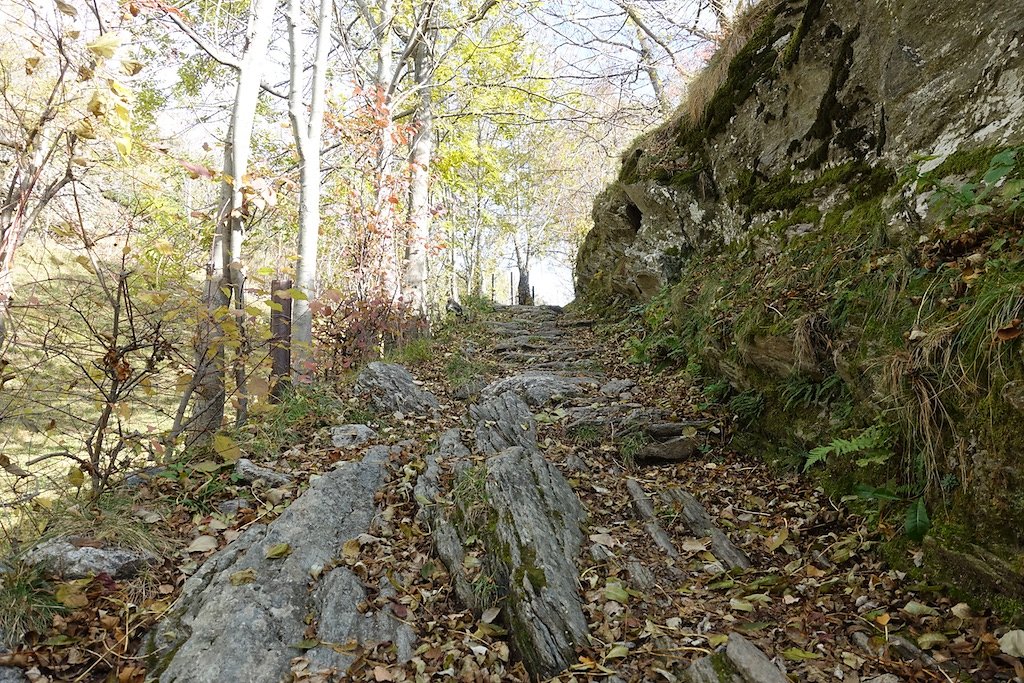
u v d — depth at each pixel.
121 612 2.50
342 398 5.07
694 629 2.59
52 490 3.29
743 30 6.89
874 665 2.23
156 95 7.93
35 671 2.21
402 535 3.16
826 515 3.28
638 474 4.08
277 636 2.43
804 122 5.69
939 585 2.54
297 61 5.70
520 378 5.66
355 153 8.19
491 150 14.49
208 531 3.10
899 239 3.61
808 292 4.11
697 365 5.28
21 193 2.86
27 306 3.02
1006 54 3.30
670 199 7.36
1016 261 2.49
